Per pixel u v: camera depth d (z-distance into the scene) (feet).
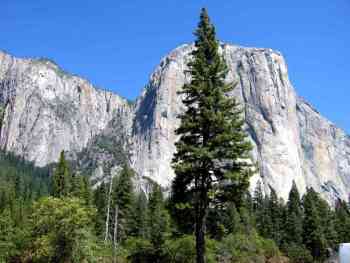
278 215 354.95
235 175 107.34
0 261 179.22
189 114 115.34
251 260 191.21
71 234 148.97
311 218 323.98
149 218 270.67
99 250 181.88
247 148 110.63
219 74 118.01
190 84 116.47
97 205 282.56
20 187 476.54
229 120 113.80
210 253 171.12
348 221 356.79
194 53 120.98
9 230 192.65
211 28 121.90
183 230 121.60
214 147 110.32
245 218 247.50
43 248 151.74
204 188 111.04
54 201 157.38
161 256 158.51
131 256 167.43
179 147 110.93
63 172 291.58
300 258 292.61
